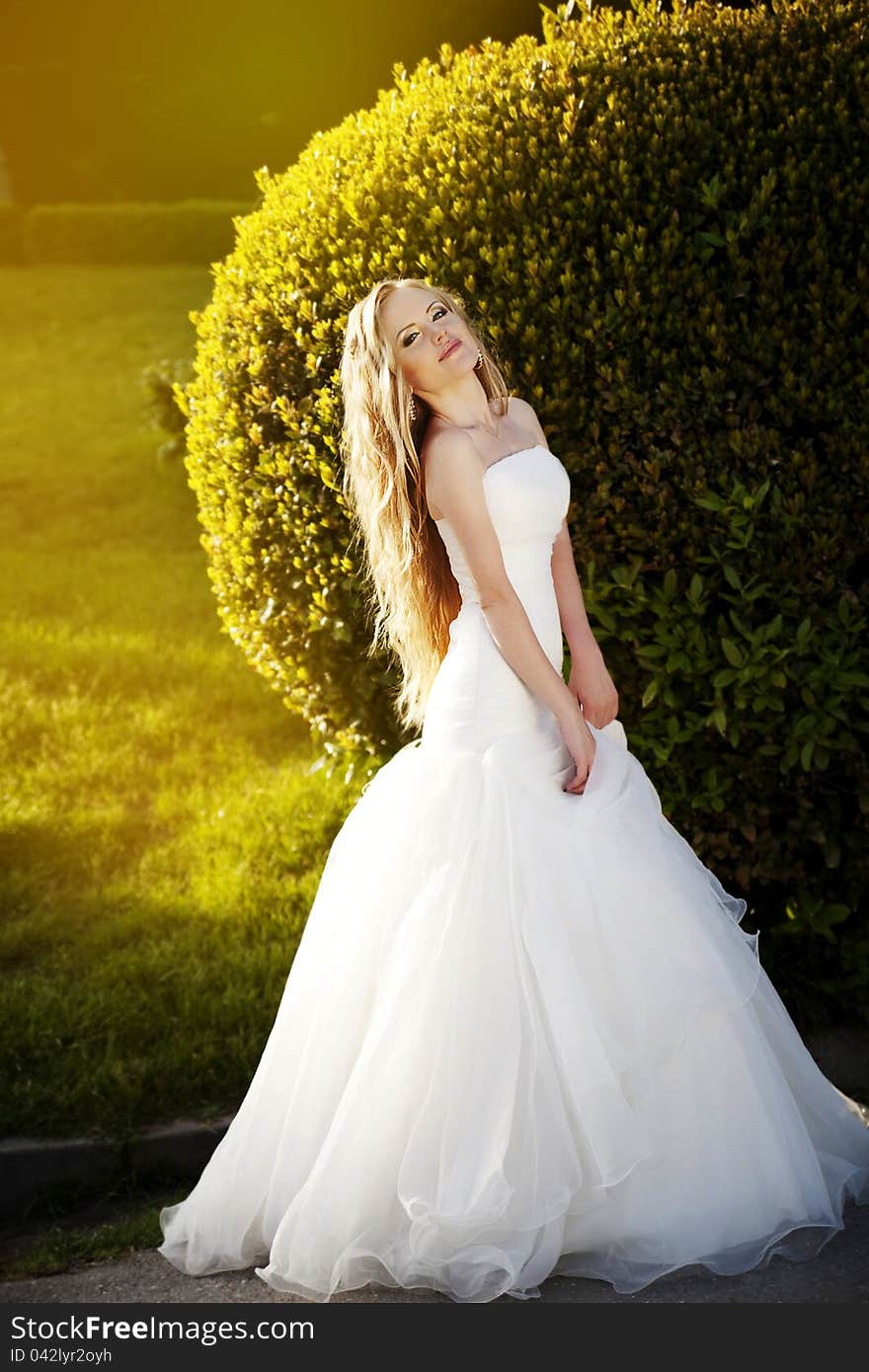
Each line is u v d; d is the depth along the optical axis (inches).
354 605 150.0
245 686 288.7
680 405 135.1
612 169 137.6
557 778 118.3
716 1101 111.6
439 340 122.4
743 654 137.9
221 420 160.4
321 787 232.1
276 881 201.2
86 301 639.1
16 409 506.9
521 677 118.6
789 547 137.0
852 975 153.4
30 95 731.4
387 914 117.4
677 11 151.4
